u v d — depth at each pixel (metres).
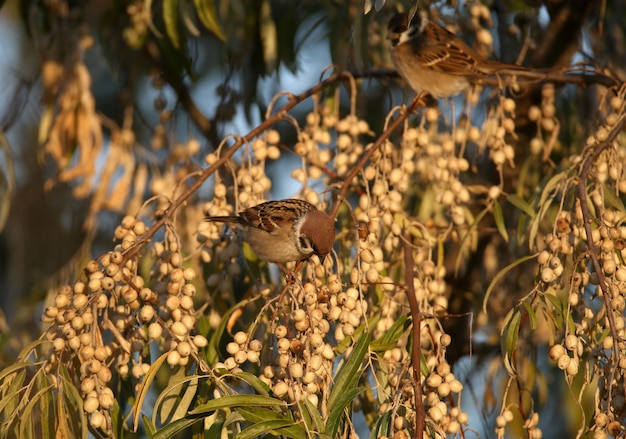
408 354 7.80
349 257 9.34
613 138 8.34
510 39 12.28
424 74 10.64
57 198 14.37
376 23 11.98
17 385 7.48
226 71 12.53
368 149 8.95
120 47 12.38
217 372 7.36
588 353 7.57
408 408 7.17
